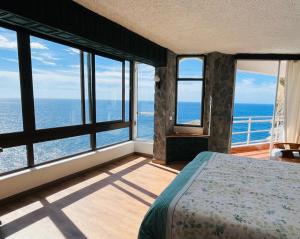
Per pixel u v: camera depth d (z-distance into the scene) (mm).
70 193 2865
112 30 2609
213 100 4117
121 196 2814
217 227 1196
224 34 2904
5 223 2176
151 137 4867
